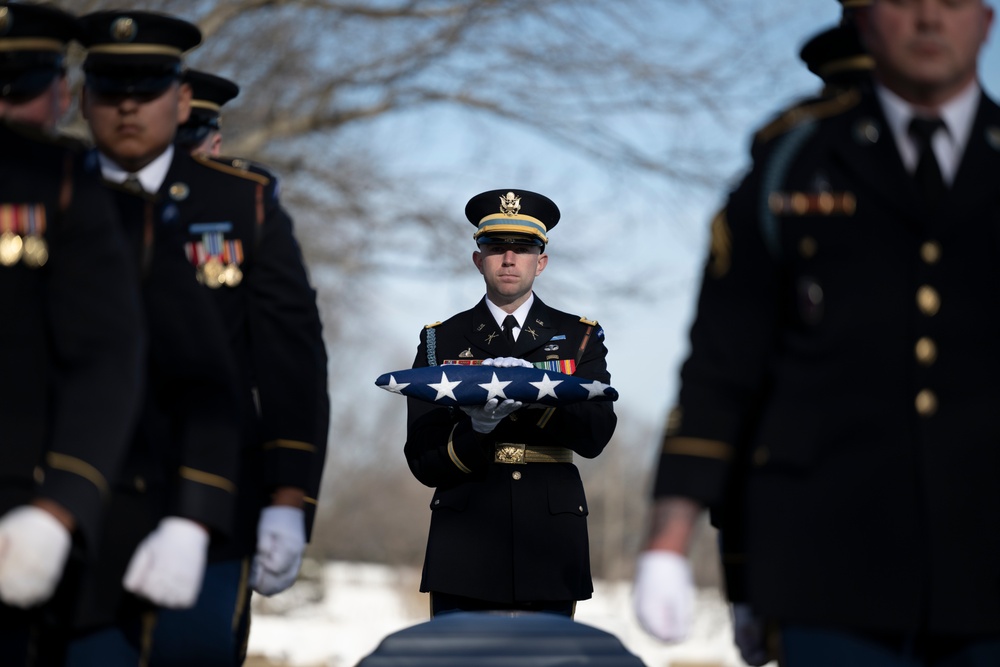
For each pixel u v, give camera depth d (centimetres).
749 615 829
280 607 8506
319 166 4516
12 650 853
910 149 792
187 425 933
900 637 772
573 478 1545
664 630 777
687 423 789
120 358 834
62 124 3566
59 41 938
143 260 936
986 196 779
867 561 760
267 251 1159
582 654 816
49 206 846
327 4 4281
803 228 786
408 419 1566
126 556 890
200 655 1073
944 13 776
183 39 1129
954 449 761
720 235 807
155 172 1152
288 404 1150
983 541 758
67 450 807
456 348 1580
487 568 1503
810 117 812
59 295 841
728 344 793
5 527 784
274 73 4328
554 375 1478
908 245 778
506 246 1580
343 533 12219
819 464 773
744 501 789
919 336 768
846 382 773
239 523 1117
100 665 892
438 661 816
